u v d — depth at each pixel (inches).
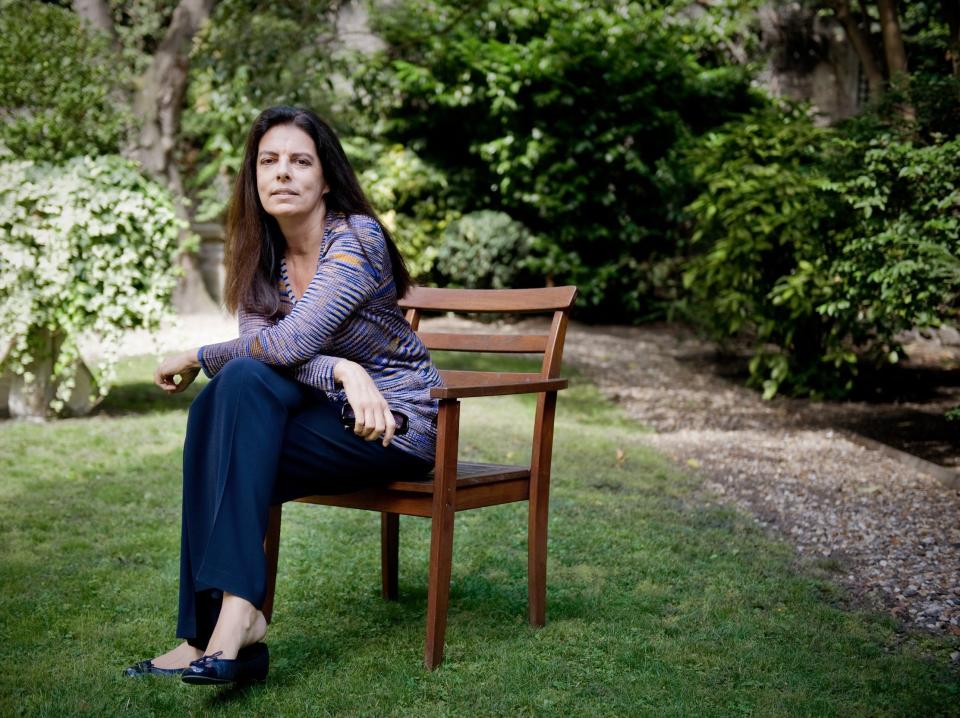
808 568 126.6
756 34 483.5
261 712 78.8
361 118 445.7
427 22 441.4
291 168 88.0
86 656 91.0
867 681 88.4
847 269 220.7
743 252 266.7
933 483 179.0
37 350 207.3
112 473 166.9
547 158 429.1
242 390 81.0
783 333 279.1
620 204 435.5
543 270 428.8
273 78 377.1
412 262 429.4
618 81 415.5
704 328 325.7
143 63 386.0
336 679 86.0
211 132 456.8
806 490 173.5
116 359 206.7
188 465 82.0
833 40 489.1
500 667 89.4
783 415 254.2
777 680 88.0
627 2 446.6
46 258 194.1
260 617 79.7
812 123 281.4
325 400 87.7
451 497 88.4
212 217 453.7
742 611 107.5
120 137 307.3
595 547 131.5
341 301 85.7
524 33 445.7
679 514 151.4
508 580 118.1
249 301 91.7
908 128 219.6
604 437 214.1
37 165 209.3
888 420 245.6
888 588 119.5
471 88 426.6
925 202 205.0
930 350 346.3
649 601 110.6
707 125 438.9
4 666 87.7
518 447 195.6
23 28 262.8
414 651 93.8
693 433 229.5
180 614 82.9
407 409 90.1
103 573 115.4
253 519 78.9
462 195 443.5
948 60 255.6
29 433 196.1
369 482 90.7
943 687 87.7
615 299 447.5
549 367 100.7
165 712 78.8
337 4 395.2
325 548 128.6
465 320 434.6
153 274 207.6
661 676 88.2
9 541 127.0
